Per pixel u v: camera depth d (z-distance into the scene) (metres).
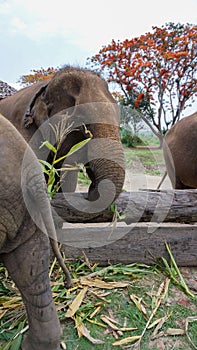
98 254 2.80
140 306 2.36
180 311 2.38
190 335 2.18
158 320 2.26
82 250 2.78
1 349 1.93
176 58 12.73
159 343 2.11
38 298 1.75
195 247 2.92
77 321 2.19
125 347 2.05
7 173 1.59
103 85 3.17
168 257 2.89
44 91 3.43
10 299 2.33
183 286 2.61
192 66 13.22
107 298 2.43
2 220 1.63
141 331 2.17
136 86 12.23
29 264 1.75
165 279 2.72
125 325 2.21
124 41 12.45
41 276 1.76
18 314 2.19
